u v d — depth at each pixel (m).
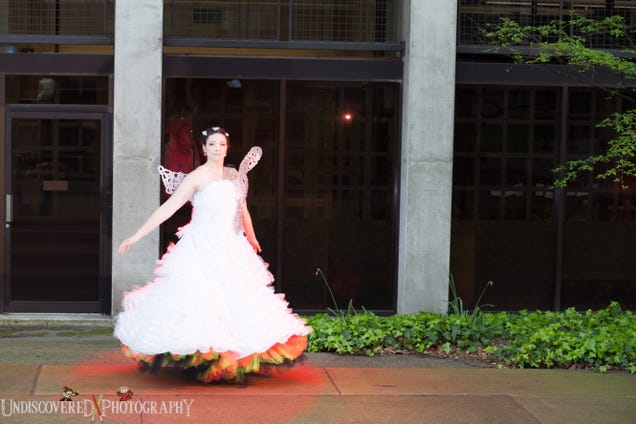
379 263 9.65
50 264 9.53
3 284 9.49
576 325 8.21
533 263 9.79
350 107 9.54
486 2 9.58
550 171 9.72
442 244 9.30
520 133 9.68
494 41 9.27
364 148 9.57
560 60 9.05
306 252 9.60
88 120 9.47
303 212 9.57
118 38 9.01
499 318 8.48
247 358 6.07
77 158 9.49
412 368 7.04
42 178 9.48
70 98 9.45
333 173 9.57
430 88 9.20
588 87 9.64
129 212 9.07
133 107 9.04
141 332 5.91
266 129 9.47
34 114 9.42
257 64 9.34
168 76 9.28
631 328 7.91
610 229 9.83
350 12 9.53
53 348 7.77
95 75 9.33
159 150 9.10
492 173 9.70
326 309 9.62
